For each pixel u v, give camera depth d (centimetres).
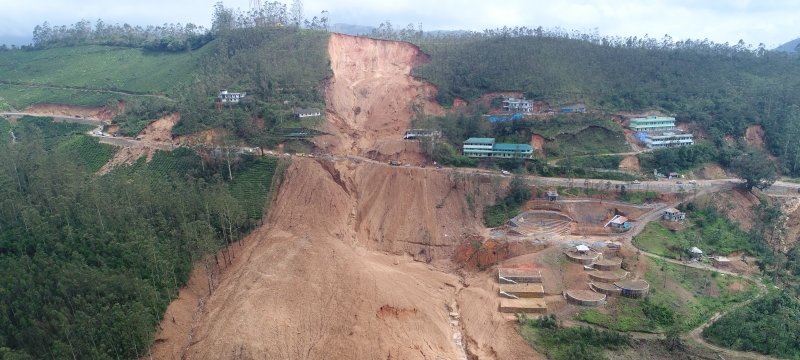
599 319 8462
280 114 14512
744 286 9456
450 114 15675
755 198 12631
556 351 7969
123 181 10794
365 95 17362
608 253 10162
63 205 9331
